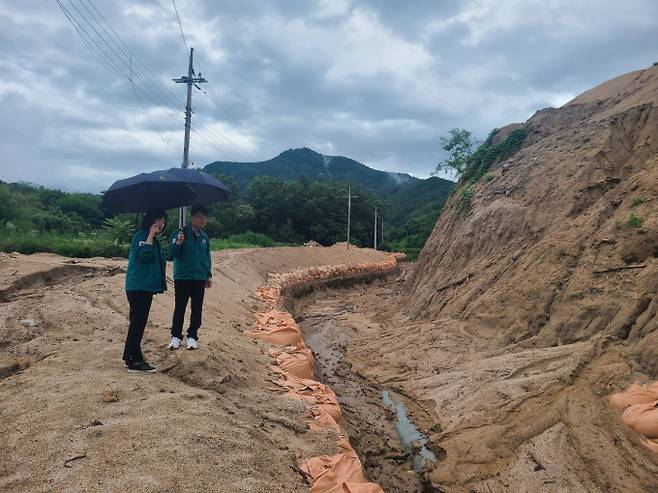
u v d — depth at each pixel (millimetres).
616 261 8688
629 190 9891
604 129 13047
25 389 4453
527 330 9305
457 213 16844
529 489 5453
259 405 5105
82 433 3605
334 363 11109
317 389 6078
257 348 7508
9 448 3422
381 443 7012
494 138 21125
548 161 14133
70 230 23453
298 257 27969
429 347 10367
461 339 10281
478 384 8070
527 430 6340
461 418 7242
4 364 5168
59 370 4969
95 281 9422
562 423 6305
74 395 4234
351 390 9297
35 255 13633
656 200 9070
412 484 6078
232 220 48188
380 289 26531
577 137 14117
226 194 5926
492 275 11672
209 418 4184
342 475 4148
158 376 5082
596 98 17375
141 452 3420
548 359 7824
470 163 21297
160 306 8328
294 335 8672
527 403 6895
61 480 3045
